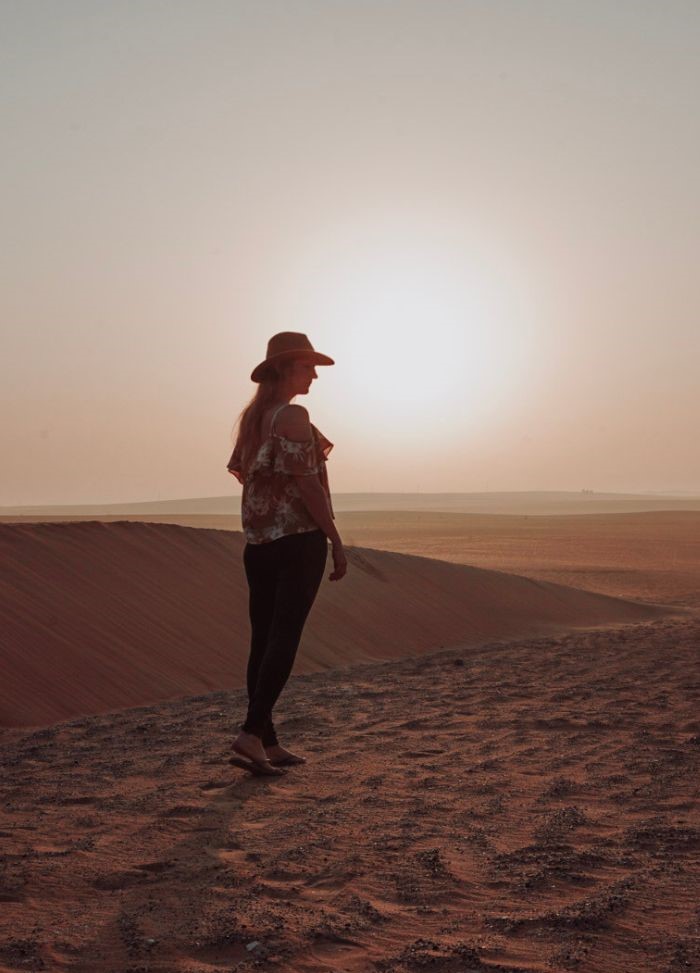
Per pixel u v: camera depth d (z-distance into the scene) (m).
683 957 2.32
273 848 3.23
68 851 3.19
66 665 7.36
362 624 11.92
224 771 4.45
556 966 2.28
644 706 6.35
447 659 10.07
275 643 4.42
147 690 7.65
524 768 4.49
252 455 4.62
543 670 8.62
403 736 5.32
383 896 2.78
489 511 164.25
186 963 2.31
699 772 4.41
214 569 11.01
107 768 4.57
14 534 9.43
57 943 2.42
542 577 26.44
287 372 4.68
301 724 5.78
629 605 17.58
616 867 3.04
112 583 9.41
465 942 2.43
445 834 3.40
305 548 4.49
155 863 3.07
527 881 2.89
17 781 4.30
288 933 2.48
